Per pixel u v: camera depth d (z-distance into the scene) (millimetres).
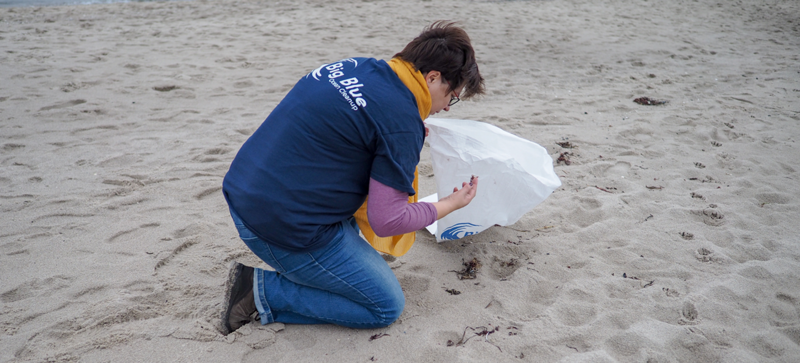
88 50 6645
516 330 2127
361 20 9195
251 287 2064
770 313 2230
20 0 11094
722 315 2207
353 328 2141
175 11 9664
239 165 1844
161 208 3049
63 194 3160
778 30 9688
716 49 8148
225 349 1996
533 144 2600
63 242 2656
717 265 2564
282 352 2010
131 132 4230
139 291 2303
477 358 1982
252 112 4793
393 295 2035
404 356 1996
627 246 2736
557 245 2758
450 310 2260
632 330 2096
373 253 2029
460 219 2516
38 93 4957
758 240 2795
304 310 2061
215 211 3062
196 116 4641
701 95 5715
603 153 4066
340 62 1865
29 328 2053
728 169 3777
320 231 1852
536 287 2408
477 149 2379
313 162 1747
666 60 7395
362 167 1810
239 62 6422
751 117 4953
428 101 1806
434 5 10883
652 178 3604
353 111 1682
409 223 1838
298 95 1796
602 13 11008
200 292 2324
